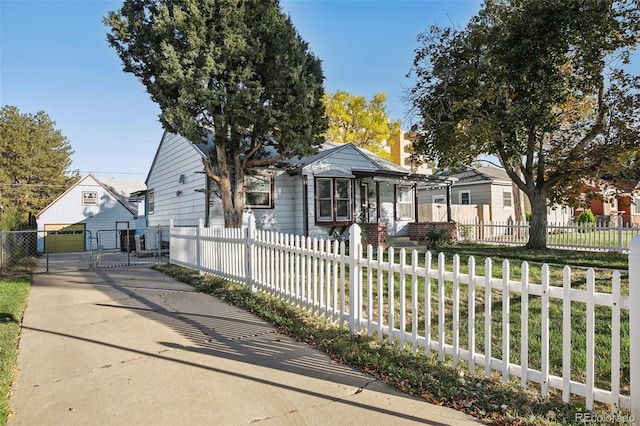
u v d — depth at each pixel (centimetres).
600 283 705
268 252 647
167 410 295
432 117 1319
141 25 1034
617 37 1076
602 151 1198
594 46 1065
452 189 2575
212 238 862
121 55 1084
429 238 1585
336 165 1525
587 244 1392
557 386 284
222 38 1038
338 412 288
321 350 420
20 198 3394
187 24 980
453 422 270
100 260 1422
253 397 314
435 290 667
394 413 285
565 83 1175
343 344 420
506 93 1206
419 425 267
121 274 1015
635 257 250
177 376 357
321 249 510
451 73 1243
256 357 402
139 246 1659
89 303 668
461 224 1903
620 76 1165
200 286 784
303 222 1457
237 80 1053
